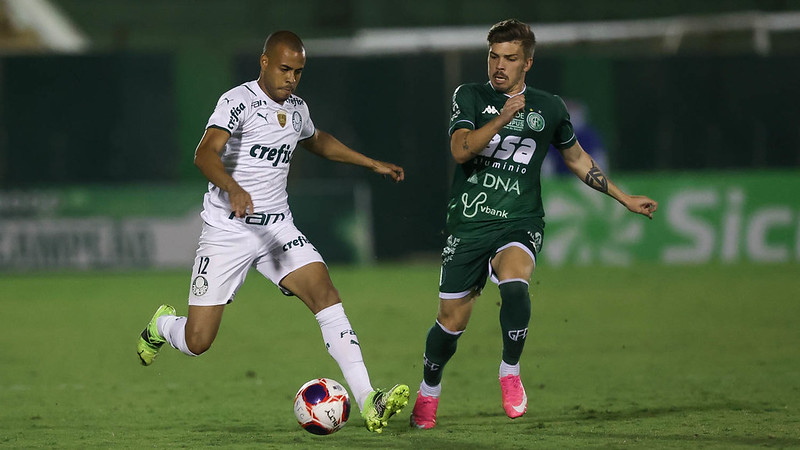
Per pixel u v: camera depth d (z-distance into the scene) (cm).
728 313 4428
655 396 2575
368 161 2266
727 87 6838
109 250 6619
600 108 6794
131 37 9756
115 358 3519
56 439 2089
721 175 6644
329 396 1995
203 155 1942
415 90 6756
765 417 2219
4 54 6638
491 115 2142
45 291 5747
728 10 9306
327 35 8744
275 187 2102
